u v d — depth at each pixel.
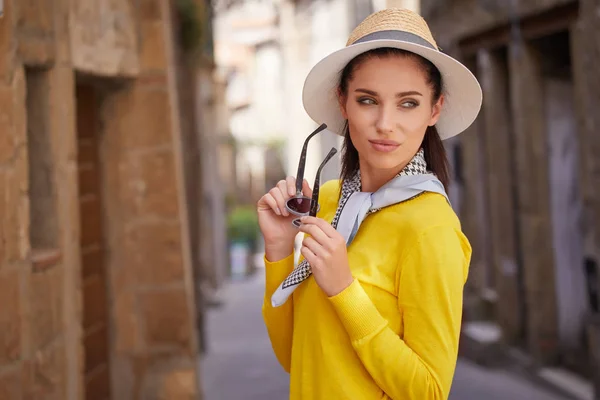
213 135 16.81
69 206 3.37
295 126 22.47
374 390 1.57
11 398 2.69
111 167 4.48
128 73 4.27
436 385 1.48
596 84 5.41
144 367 4.54
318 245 1.51
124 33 4.21
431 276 1.49
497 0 7.21
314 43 20.80
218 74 20.09
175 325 4.55
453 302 1.49
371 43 1.52
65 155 3.35
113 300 4.52
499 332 7.86
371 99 1.57
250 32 31.50
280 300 1.62
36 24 3.09
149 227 4.52
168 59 4.47
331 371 1.59
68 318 3.29
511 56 7.20
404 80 1.53
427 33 1.60
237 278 19.95
